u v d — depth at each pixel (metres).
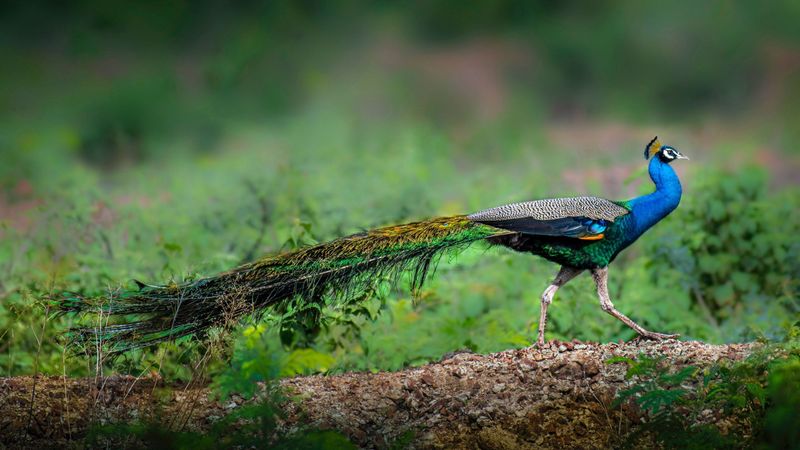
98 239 15.32
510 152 28.34
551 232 10.90
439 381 9.97
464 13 41.34
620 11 40.28
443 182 22.73
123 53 38.03
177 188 19.98
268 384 8.94
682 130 32.94
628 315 12.98
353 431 9.28
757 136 29.73
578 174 23.56
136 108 30.38
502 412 9.48
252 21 39.56
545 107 36.22
